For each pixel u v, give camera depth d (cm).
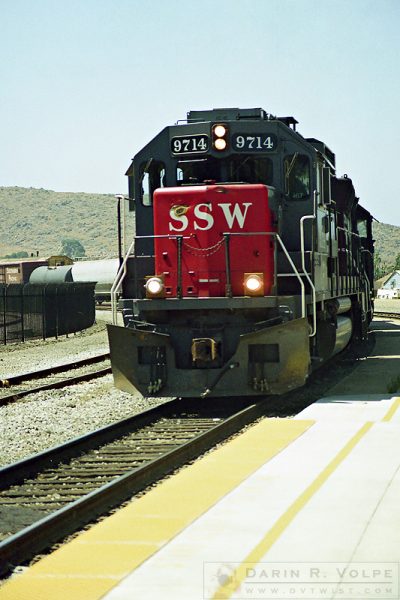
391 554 786
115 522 927
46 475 1273
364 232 3538
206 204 1853
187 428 1648
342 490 1019
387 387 1964
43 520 933
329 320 2269
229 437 1519
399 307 7219
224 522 905
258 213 1845
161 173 1981
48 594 724
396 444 1294
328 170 2134
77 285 5909
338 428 1452
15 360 3556
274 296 1780
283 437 1385
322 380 2258
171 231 1873
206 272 1853
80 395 2200
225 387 1781
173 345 1827
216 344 1798
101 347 4075
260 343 1762
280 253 1939
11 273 11012
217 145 1919
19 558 870
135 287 1894
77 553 827
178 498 1020
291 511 934
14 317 5175
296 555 789
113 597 705
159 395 1806
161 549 823
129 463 1351
